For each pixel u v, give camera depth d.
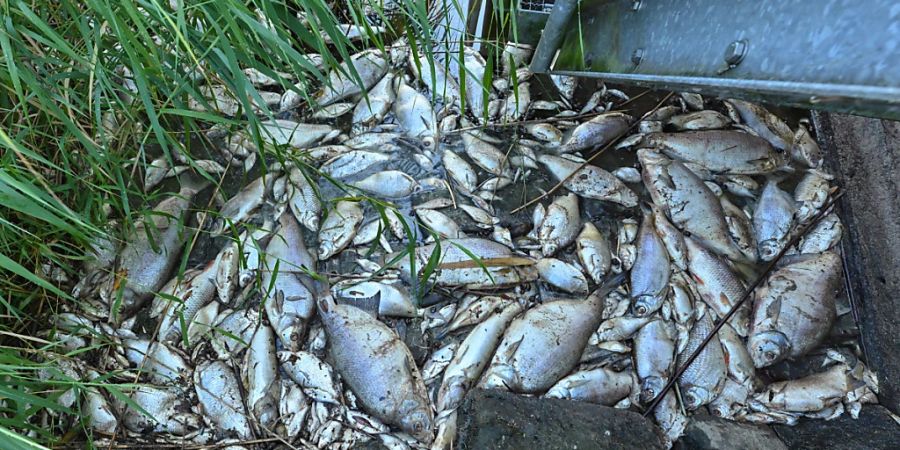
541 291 1.27
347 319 1.18
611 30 1.09
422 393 1.14
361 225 1.29
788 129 1.47
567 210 1.32
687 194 1.34
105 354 1.16
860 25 0.60
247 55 0.97
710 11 0.83
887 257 1.27
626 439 1.03
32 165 1.12
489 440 1.00
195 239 1.25
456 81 1.45
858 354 1.31
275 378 1.16
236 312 1.20
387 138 1.38
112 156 1.06
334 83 1.39
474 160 1.38
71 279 1.21
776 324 1.26
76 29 1.09
